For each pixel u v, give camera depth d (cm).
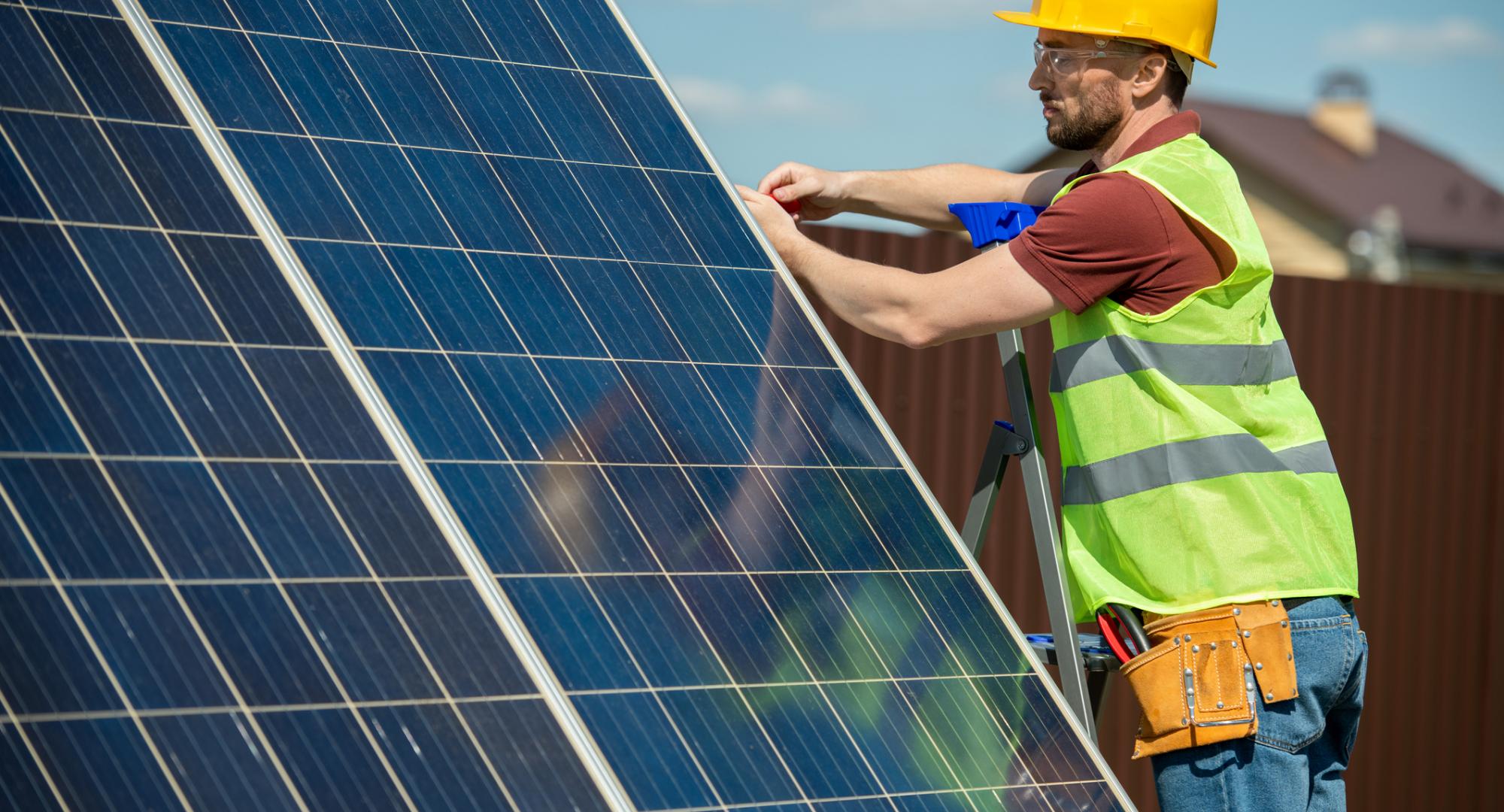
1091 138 448
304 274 342
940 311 419
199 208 339
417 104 399
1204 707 405
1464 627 1131
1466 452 1127
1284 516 415
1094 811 359
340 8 409
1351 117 4709
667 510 354
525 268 380
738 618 345
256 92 370
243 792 266
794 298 432
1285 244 4316
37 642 264
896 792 333
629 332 386
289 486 308
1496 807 1138
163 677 272
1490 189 4666
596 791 296
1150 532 417
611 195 416
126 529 286
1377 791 1111
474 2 442
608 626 324
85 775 254
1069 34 440
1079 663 425
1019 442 450
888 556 385
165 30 368
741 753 320
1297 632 414
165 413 304
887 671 358
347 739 281
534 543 329
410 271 360
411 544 313
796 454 392
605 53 462
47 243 313
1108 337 423
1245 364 420
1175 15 432
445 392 343
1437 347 1116
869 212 543
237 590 289
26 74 336
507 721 298
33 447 286
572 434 354
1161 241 409
